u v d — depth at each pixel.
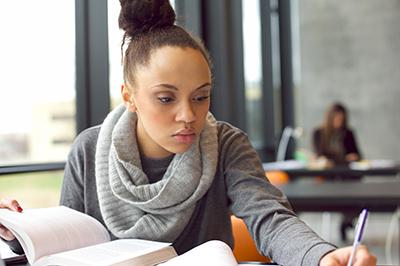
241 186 0.95
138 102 0.86
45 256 0.79
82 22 2.74
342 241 4.75
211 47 4.45
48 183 2.45
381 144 6.50
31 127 2.38
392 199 2.65
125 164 0.93
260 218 0.87
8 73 2.25
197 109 0.84
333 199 2.74
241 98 5.15
